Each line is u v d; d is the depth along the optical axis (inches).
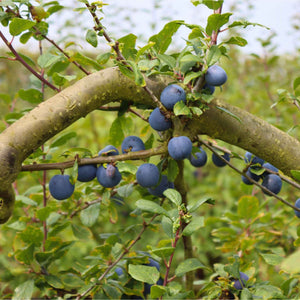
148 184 56.6
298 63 153.3
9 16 59.3
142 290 69.9
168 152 57.1
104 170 56.9
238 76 166.6
